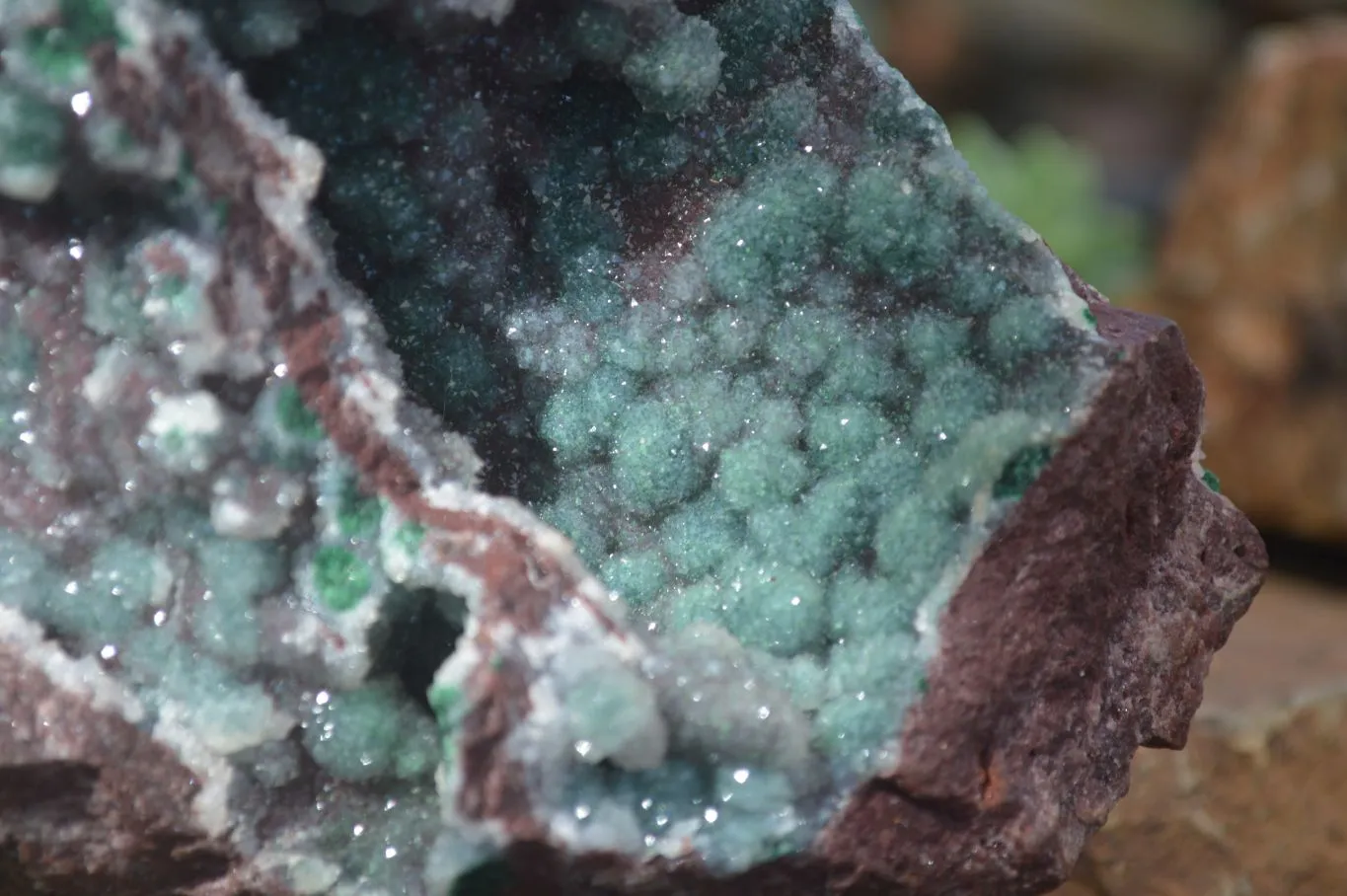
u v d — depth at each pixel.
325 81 0.27
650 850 0.26
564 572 0.27
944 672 0.27
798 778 0.27
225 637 0.27
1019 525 0.27
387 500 0.27
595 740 0.26
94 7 0.26
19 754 0.27
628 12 0.27
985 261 0.27
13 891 0.27
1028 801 0.27
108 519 0.27
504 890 0.27
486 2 0.27
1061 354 0.27
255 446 0.27
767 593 0.27
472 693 0.26
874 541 0.27
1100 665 0.27
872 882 0.27
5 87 0.26
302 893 0.27
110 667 0.27
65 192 0.27
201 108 0.27
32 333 0.27
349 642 0.27
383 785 0.27
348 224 0.27
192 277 0.27
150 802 0.27
